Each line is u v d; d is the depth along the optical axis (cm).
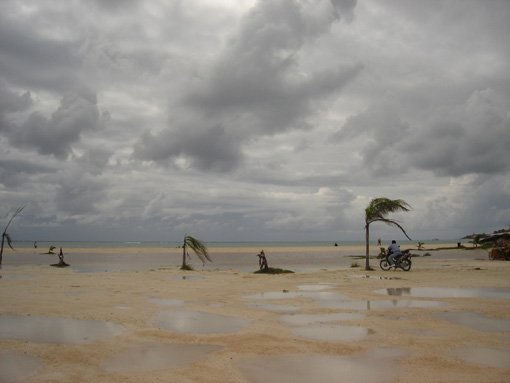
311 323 930
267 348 726
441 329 867
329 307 1144
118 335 821
